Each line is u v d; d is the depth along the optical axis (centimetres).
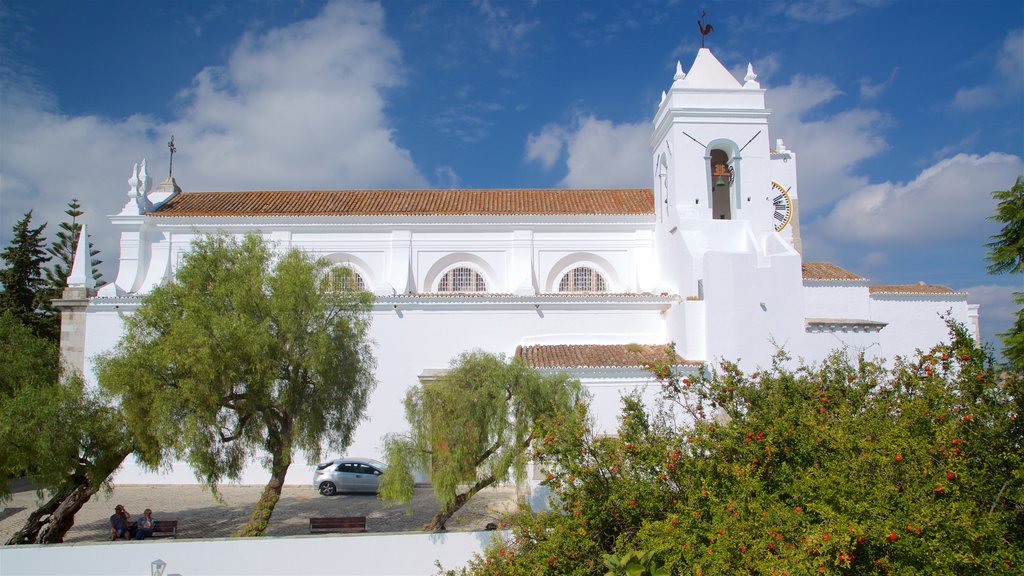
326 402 2014
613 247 3366
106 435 2009
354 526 2150
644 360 2539
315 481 2762
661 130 3259
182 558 1786
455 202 3606
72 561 1773
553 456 1664
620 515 1475
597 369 2447
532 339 2973
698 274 2850
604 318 3005
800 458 1366
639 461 1468
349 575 1789
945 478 1118
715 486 1362
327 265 2173
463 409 1814
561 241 3353
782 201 3725
